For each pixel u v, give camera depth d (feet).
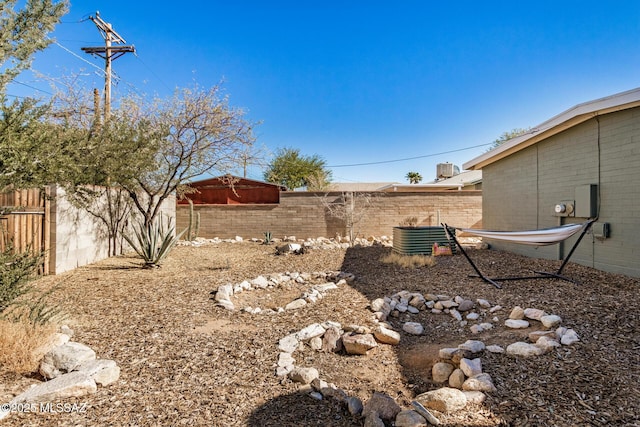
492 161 32.07
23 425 6.43
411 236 27.76
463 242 37.14
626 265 18.69
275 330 12.15
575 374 8.25
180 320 12.95
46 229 20.24
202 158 32.04
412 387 8.90
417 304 15.58
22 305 10.89
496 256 27.09
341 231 42.88
